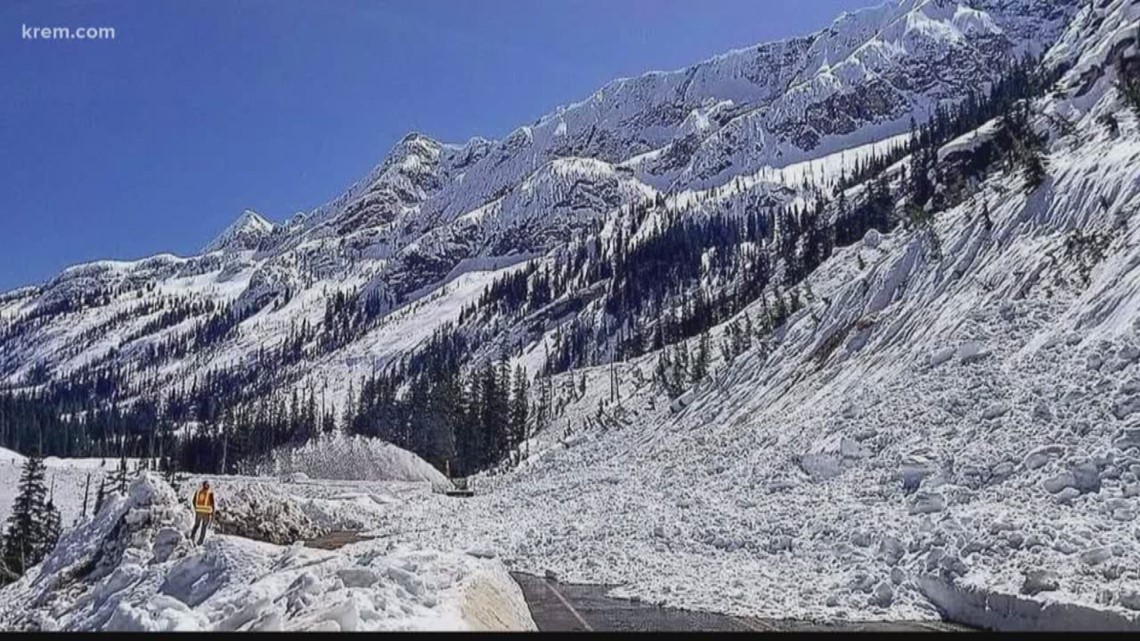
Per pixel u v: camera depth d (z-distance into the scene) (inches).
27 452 5428.2
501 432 3531.0
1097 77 2456.9
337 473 3400.6
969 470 937.5
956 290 1592.0
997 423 1046.4
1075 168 1568.7
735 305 4596.5
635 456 2164.1
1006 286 1449.3
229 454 4338.1
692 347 3678.6
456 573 579.8
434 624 422.3
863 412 1355.8
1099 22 4003.4
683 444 1913.1
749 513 1114.7
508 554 1066.7
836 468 1220.5
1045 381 1077.1
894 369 1487.5
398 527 1504.7
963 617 599.8
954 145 3380.9
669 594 741.3
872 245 2989.7
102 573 894.4
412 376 6850.4
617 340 5851.4
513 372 5964.6
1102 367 1002.1
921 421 1194.6
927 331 1531.7
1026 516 757.3
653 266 6850.4
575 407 3774.6
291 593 463.5
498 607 557.3
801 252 4539.9
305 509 1573.6
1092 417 911.0
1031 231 1540.4
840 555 838.5
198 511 942.4
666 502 1360.7
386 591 458.6
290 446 3880.4
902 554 759.7
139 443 5108.3
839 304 2064.5
